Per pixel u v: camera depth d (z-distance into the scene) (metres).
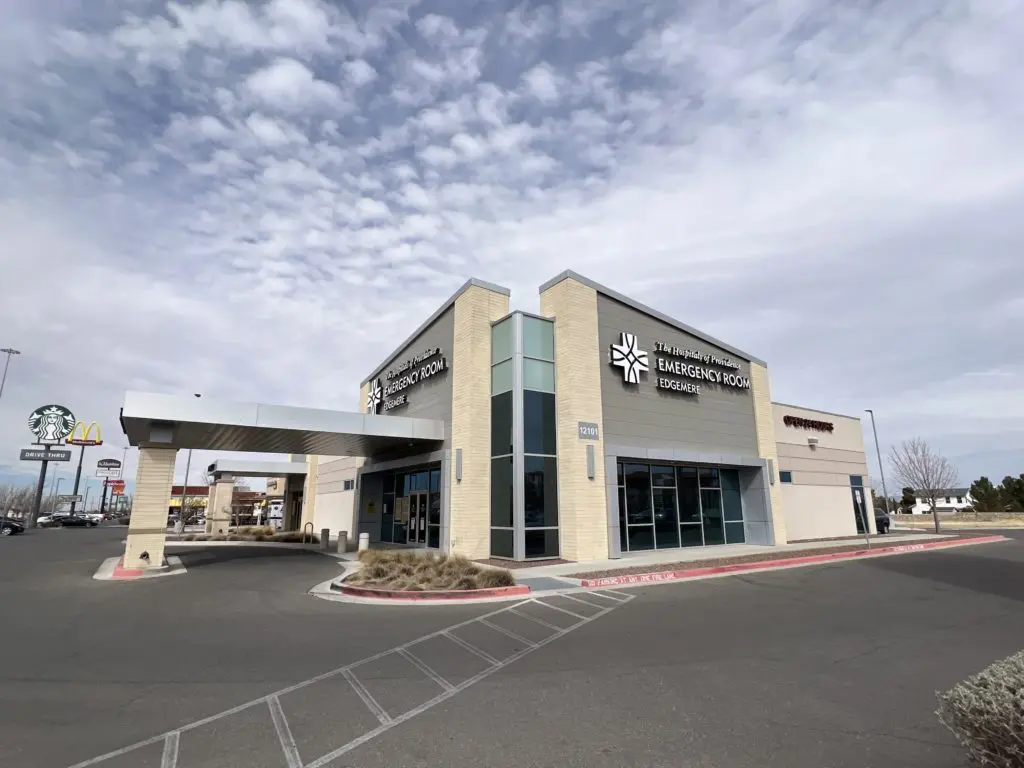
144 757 4.50
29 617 10.18
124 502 118.62
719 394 24.33
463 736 4.91
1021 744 2.98
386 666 7.07
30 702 5.76
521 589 12.58
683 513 22.52
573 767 4.31
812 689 6.09
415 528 24.55
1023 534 32.62
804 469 30.11
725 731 4.97
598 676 6.60
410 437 20.69
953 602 11.30
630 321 21.77
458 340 21.39
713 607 10.85
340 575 16.08
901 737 4.82
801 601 11.45
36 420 60.69
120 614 10.46
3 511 80.75
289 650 7.86
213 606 11.30
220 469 38.03
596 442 19.38
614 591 12.77
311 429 19.02
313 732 5.01
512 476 18.56
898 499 89.94
